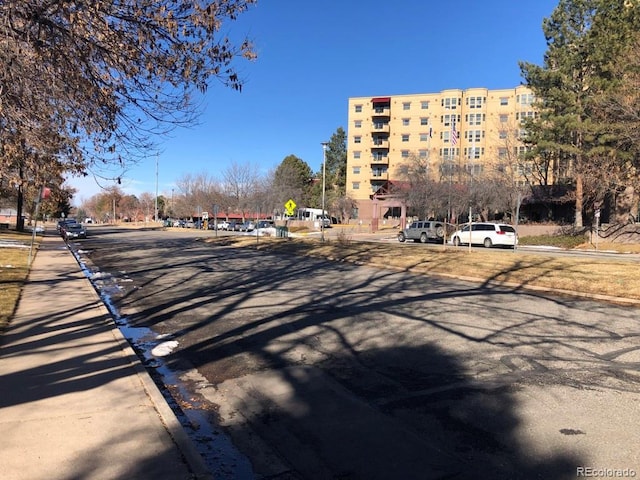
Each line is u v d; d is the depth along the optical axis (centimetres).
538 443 416
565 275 1398
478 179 4766
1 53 615
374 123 9356
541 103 4028
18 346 682
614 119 3155
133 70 677
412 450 407
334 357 677
